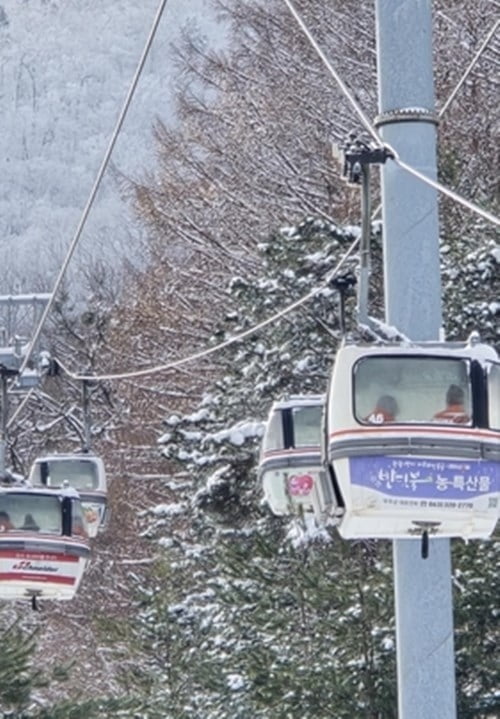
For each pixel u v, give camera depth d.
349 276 42.69
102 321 117.00
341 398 36.31
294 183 103.62
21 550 54.41
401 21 40.12
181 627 69.56
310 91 106.06
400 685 39.53
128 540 102.69
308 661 58.72
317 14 107.94
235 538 67.06
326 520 38.31
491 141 93.12
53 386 120.06
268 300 69.00
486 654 58.28
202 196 108.19
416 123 39.78
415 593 39.41
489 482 36.25
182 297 106.06
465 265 66.81
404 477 36.00
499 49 96.81
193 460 69.25
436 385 36.31
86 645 96.81
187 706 65.50
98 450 111.81
